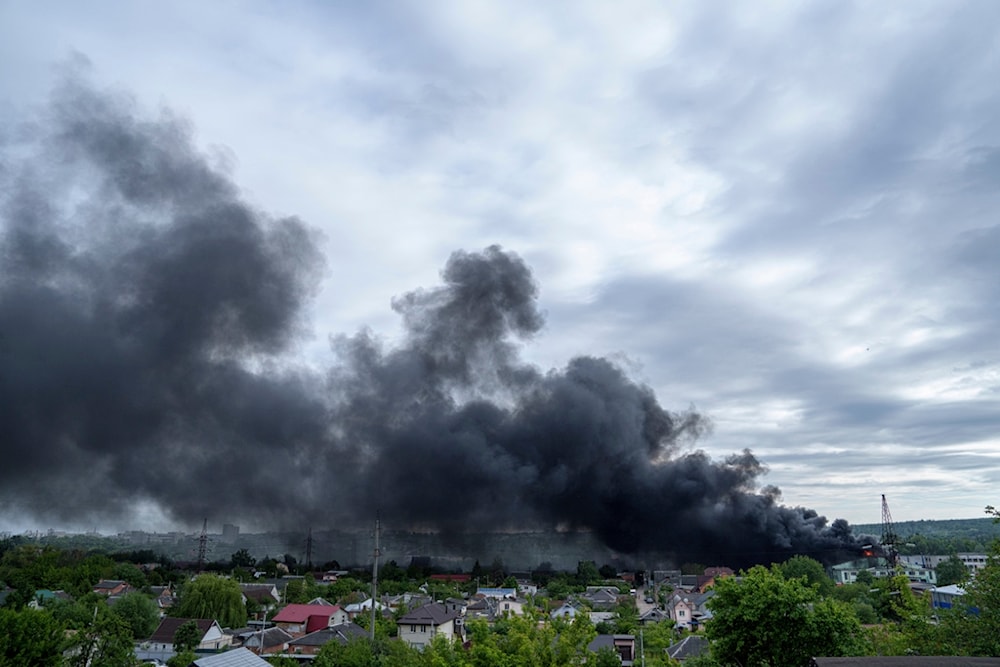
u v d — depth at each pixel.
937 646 21.80
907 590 25.81
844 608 22.02
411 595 106.62
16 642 28.91
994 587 21.08
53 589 95.88
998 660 17.02
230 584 79.12
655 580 137.50
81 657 36.03
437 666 17.34
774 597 21.47
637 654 52.97
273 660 50.06
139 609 71.88
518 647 16.97
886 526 143.25
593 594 113.62
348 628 69.56
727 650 22.25
